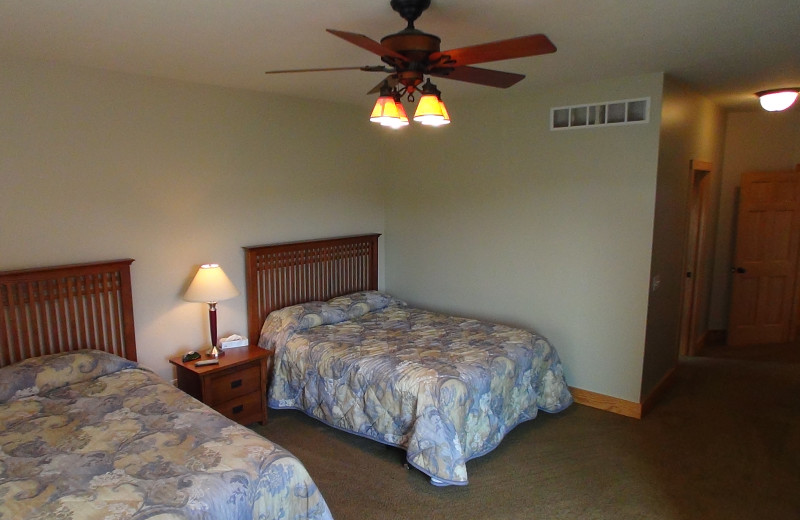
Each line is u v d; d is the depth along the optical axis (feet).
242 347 12.78
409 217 17.30
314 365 12.09
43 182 10.18
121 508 5.89
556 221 13.85
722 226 19.35
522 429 12.32
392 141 17.39
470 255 15.84
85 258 10.87
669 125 12.53
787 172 18.22
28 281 9.92
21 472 6.64
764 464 10.77
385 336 13.01
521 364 11.82
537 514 9.07
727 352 18.39
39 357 9.77
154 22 7.80
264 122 13.93
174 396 9.18
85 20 7.69
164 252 12.14
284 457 7.23
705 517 9.02
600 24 8.12
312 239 15.57
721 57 10.32
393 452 11.14
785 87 13.75
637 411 12.96
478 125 15.12
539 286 14.40
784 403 13.88
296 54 9.77
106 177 11.04
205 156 12.72
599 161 12.91
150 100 11.60
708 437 11.95
